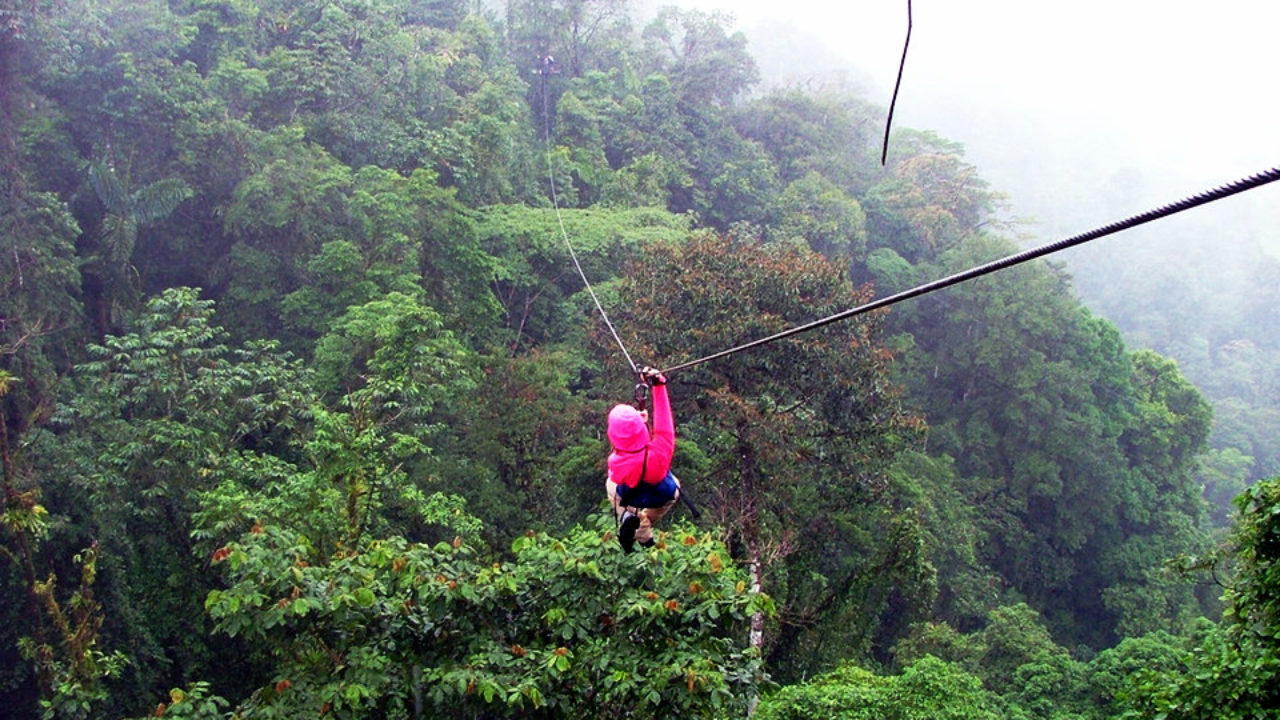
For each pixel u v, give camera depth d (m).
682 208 48.44
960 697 14.45
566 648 7.95
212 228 28.92
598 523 8.95
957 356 43.25
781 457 19.66
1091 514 40.34
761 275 20.88
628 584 8.28
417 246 27.28
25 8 24.06
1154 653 20.47
